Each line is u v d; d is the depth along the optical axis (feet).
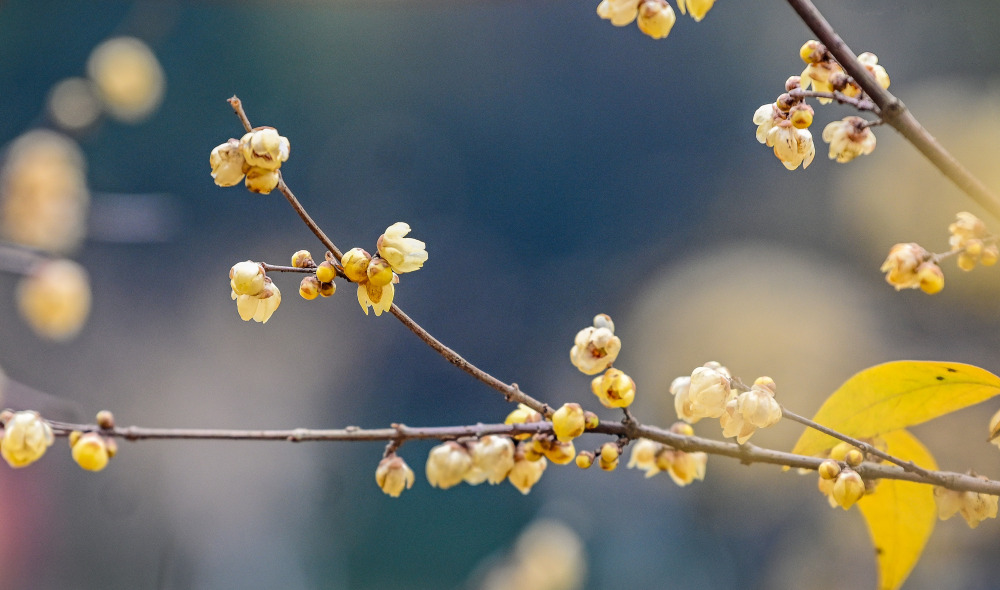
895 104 5.03
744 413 5.12
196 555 22.88
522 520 27.99
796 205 25.86
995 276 12.35
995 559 11.46
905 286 5.14
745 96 42.01
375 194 51.11
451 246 49.80
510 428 5.22
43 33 34.65
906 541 5.35
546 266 48.80
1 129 35.12
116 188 42.45
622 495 26.14
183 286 40.42
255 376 38.32
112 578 21.89
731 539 17.84
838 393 5.23
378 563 26.48
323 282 5.12
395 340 43.09
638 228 46.44
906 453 5.31
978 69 12.39
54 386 31.09
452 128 52.16
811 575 14.84
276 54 48.34
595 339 5.16
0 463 23.29
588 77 49.39
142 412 34.71
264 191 5.08
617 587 22.52
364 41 50.14
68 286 10.18
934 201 13.97
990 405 11.26
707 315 18.42
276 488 27.48
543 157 51.11
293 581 25.29
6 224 10.89
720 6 38.96
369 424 40.57
